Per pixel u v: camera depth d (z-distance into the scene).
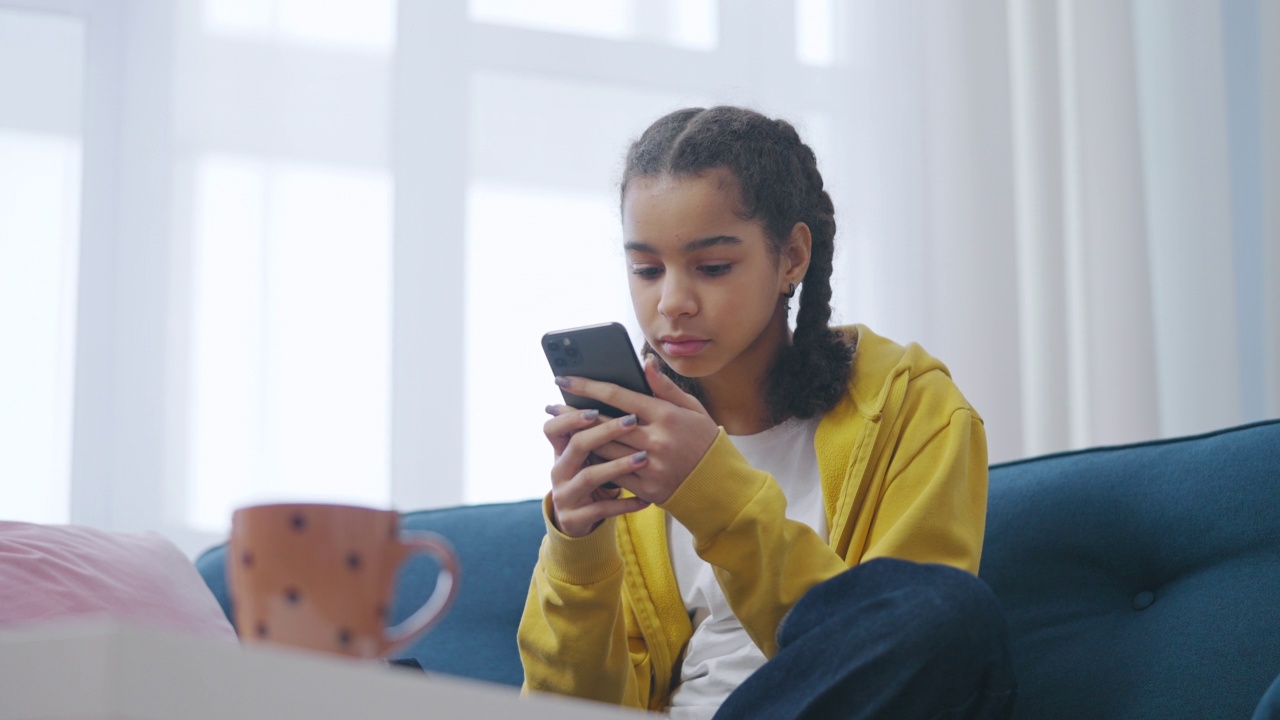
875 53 2.43
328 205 2.25
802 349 1.36
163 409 2.16
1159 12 2.59
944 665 0.98
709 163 1.26
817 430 1.34
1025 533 1.41
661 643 1.34
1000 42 2.44
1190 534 1.31
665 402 1.11
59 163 2.21
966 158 2.40
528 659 1.29
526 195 2.31
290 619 0.65
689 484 1.10
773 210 1.28
